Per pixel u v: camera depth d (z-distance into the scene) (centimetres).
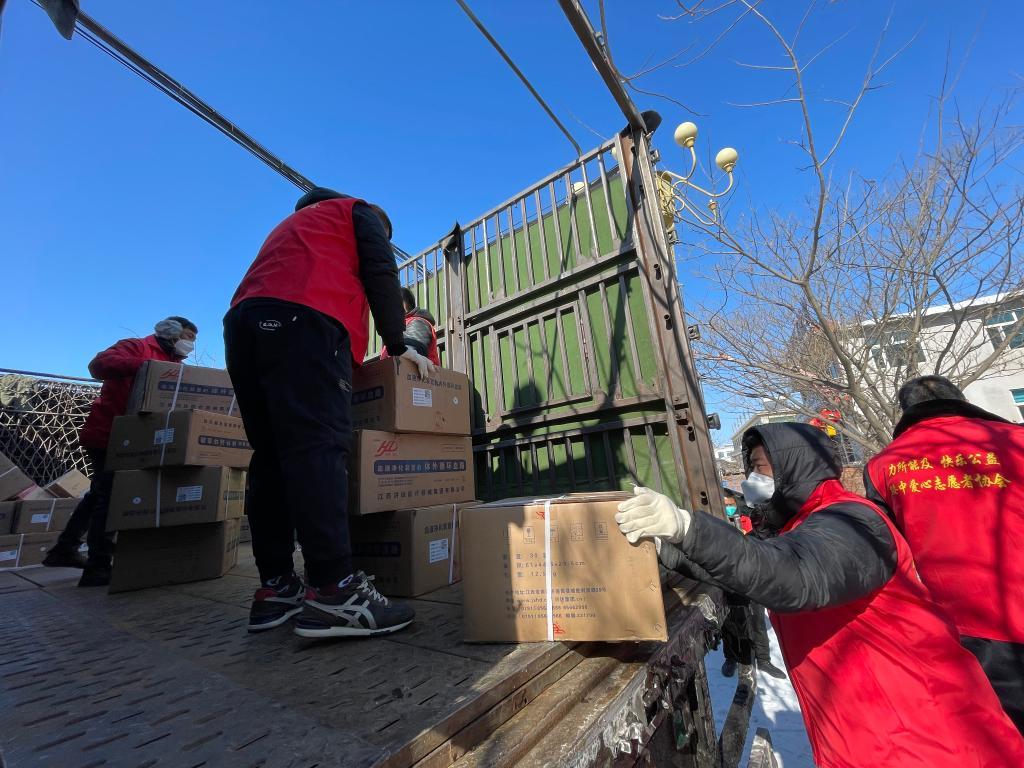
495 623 114
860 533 108
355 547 190
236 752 70
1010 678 154
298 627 121
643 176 248
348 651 116
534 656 101
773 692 409
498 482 298
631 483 238
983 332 466
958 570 165
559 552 114
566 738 81
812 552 100
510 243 309
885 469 192
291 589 147
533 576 115
